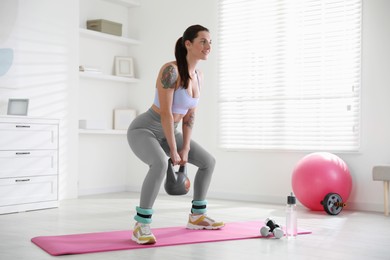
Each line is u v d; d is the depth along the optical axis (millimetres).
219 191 5812
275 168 5445
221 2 5832
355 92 5000
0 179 4355
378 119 4867
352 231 3666
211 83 5895
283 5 5422
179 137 3453
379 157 4859
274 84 5480
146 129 3291
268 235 3367
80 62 5945
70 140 5508
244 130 5664
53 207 4770
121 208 4773
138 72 6461
